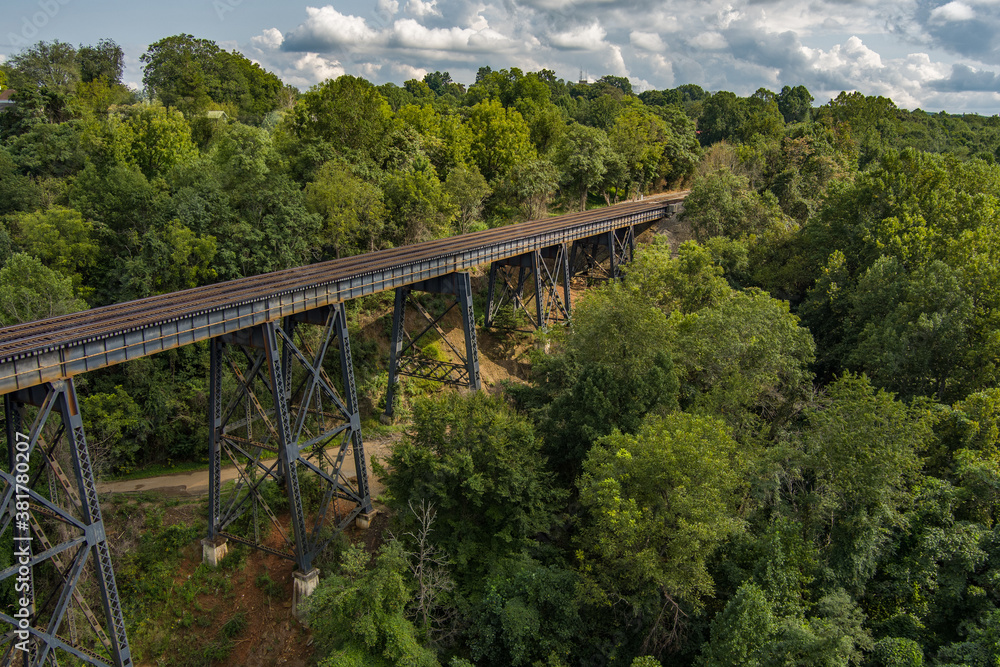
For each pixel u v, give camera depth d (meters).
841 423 36.38
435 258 49.47
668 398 43.12
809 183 102.25
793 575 32.56
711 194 83.25
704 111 170.25
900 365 52.06
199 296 37.47
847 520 35.50
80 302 45.72
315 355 41.03
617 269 80.88
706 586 30.84
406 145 82.19
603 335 46.94
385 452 50.97
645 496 33.34
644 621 34.03
